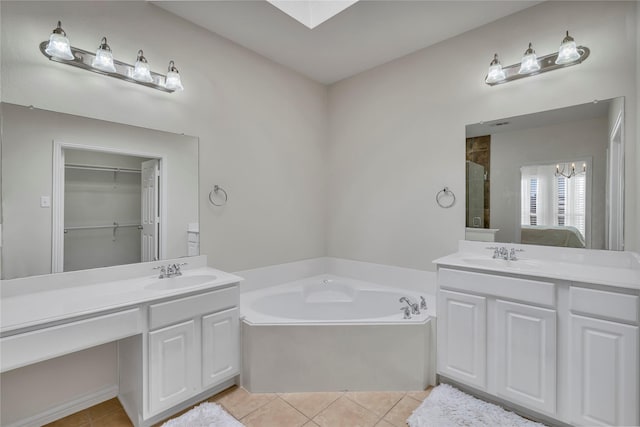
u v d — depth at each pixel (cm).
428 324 204
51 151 171
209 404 184
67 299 156
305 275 316
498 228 229
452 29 237
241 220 262
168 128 217
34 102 165
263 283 278
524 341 170
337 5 216
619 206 183
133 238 202
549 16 205
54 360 174
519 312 171
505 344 176
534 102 213
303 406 186
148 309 160
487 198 234
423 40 253
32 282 165
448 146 252
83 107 181
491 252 231
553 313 161
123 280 194
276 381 199
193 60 229
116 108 194
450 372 197
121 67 190
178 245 223
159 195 213
